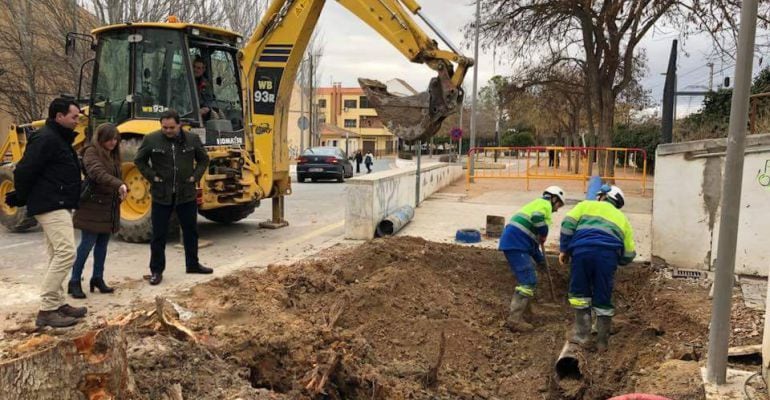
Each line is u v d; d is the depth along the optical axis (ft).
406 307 19.77
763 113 43.16
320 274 21.26
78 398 9.72
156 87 29.45
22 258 26.05
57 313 16.71
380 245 25.52
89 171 18.94
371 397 13.38
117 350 10.07
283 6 31.65
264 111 32.14
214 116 31.48
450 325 18.90
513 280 24.56
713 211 23.07
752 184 22.18
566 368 16.71
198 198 28.35
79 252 19.42
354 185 30.78
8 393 9.20
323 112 306.96
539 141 192.65
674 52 46.93
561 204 21.86
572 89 84.74
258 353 13.73
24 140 36.19
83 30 57.93
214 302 17.70
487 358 17.97
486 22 63.26
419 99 24.79
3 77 60.85
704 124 65.00
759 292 20.21
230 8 70.74
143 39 29.37
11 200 16.43
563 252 19.03
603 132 60.54
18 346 12.82
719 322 11.98
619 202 19.57
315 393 12.64
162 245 21.70
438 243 27.78
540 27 60.44
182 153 21.71
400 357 16.43
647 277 23.49
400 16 25.84
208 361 12.26
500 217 32.09
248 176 31.14
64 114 16.22
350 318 17.97
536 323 21.17
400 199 37.04
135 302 19.04
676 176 23.52
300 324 15.96
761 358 13.53
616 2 54.44
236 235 32.60
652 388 12.79
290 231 34.01
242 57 31.83
